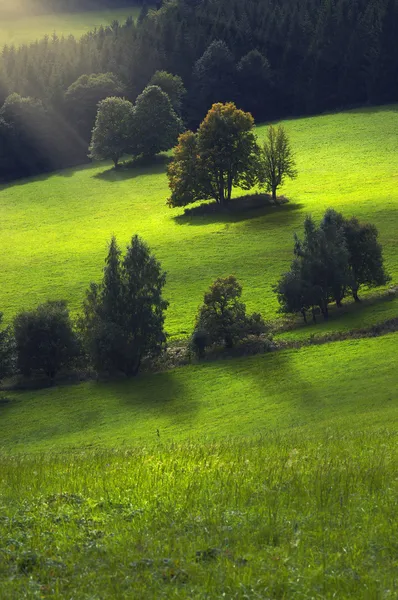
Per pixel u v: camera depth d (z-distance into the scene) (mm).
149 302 143250
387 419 66375
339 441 35625
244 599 15070
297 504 21172
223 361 135125
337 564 16484
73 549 18516
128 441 96312
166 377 132125
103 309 143375
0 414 122562
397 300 154625
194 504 21297
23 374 145125
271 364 127188
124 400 122688
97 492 23625
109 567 17125
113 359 139125
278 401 106938
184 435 94000
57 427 111938
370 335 135625
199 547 17844
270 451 31203
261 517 19797
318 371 119000
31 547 18688
